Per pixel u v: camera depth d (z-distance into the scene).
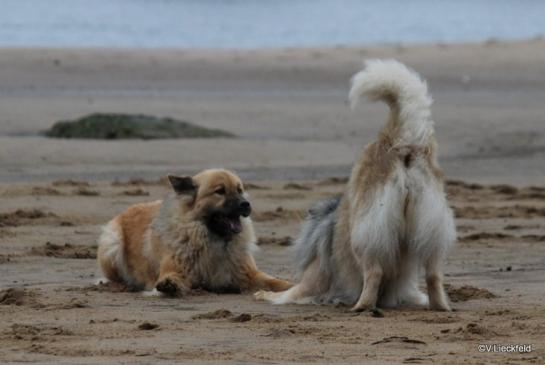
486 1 189.62
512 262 14.73
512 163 26.42
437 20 140.25
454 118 34.50
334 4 172.25
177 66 52.25
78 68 50.16
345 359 8.92
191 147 27.73
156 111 36.62
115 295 12.63
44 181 22.70
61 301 12.02
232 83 47.25
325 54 58.56
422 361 8.84
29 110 35.75
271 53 59.62
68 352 9.20
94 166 25.09
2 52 54.50
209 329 10.30
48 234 16.95
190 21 126.56
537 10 170.25
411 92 11.18
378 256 11.17
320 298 11.99
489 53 57.16
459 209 19.73
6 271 14.09
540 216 19.25
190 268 12.99
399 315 11.03
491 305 11.64
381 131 11.34
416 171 11.09
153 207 13.84
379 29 119.44
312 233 12.10
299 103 39.31
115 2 158.00
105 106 37.78
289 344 9.56
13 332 10.10
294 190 21.94
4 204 19.61
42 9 139.12
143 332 10.15
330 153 27.70
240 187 13.16
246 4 164.12
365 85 11.23
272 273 14.06
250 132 31.98
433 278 11.29
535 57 55.44
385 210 11.02
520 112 36.28
